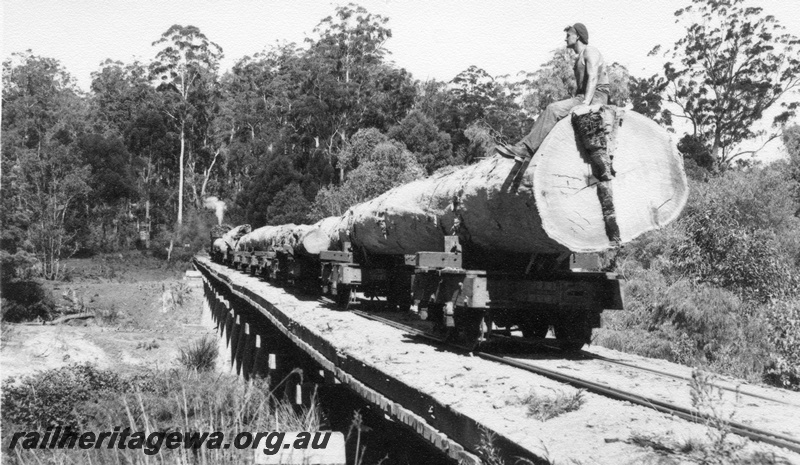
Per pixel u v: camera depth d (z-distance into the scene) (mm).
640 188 6297
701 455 3490
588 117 5938
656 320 13148
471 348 7102
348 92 57406
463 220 7316
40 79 66250
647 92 44781
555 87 33188
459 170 8352
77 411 12031
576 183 6086
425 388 5094
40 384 12961
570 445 3660
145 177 69875
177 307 38781
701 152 38344
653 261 15242
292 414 8297
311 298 14570
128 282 48375
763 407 4914
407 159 36531
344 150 49844
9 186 42938
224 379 12977
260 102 70875
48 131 60688
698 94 43062
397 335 8539
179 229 62031
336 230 13398
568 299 6859
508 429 3939
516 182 6176
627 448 3619
